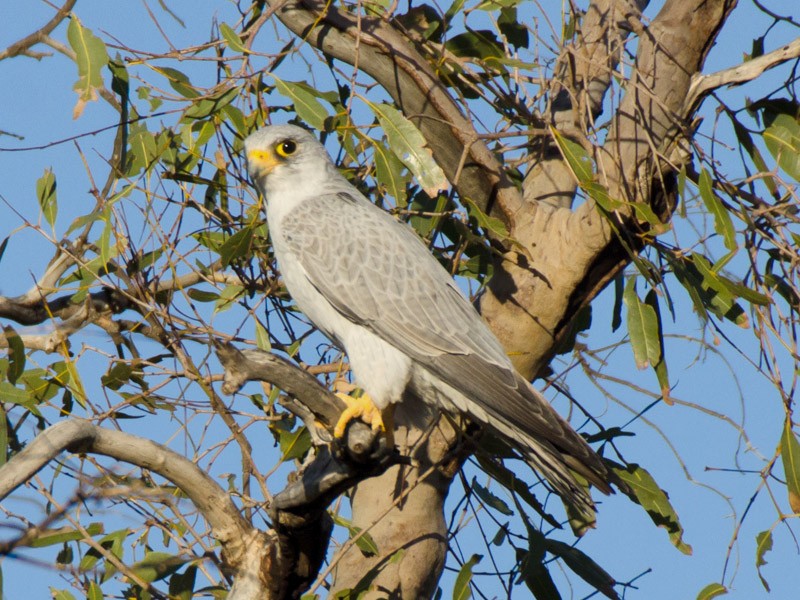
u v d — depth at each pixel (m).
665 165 8.89
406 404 9.70
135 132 9.10
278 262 9.84
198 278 10.70
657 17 9.10
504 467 9.80
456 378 9.02
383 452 7.11
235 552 7.91
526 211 9.66
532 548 9.30
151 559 8.03
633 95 9.02
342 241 9.52
